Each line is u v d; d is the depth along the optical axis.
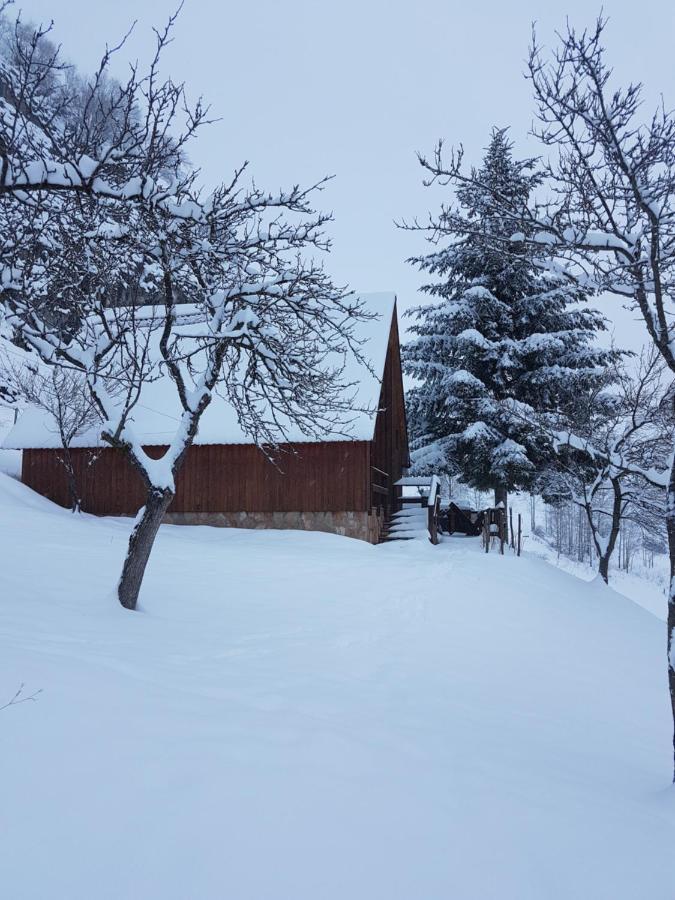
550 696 7.04
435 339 25.80
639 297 5.85
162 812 2.91
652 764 5.55
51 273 7.04
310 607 9.41
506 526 21.11
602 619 12.12
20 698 3.78
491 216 6.44
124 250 7.18
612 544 17.80
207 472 19.55
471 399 24.61
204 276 8.23
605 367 23.36
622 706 7.27
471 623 9.79
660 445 18.47
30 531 12.95
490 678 7.26
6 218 6.52
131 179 5.80
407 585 11.59
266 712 4.48
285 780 3.39
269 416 18.75
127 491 20.14
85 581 8.82
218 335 7.46
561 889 2.86
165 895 2.42
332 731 4.26
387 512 23.02
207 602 8.95
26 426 21.53
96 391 7.78
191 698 4.49
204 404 8.29
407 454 28.42
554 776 4.39
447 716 5.54
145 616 7.52
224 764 3.44
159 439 19.06
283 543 16.52
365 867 2.76
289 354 8.23
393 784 3.60
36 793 2.89
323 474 18.86
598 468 18.75
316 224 7.50
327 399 9.16
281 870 2.65
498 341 25.41
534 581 13.66
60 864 2.49
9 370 20.09
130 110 5.98
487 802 3.61
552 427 19.73
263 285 7.67
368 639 8.06
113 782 3.09
